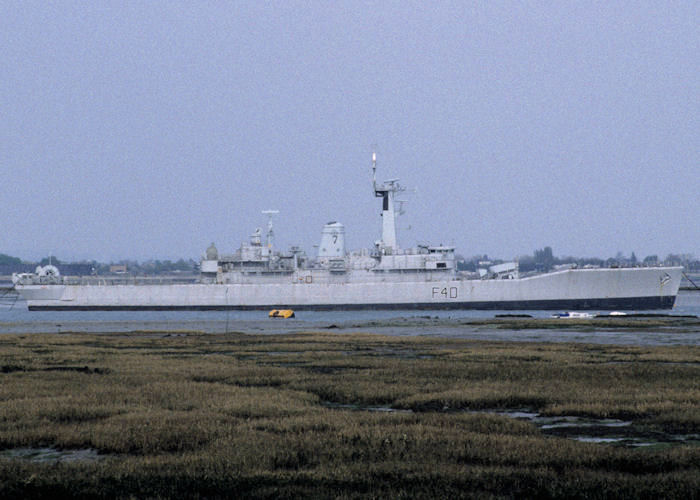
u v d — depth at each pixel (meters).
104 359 191.25
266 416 103.19
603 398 117.62
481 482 69.56
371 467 74.81
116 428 93.12
